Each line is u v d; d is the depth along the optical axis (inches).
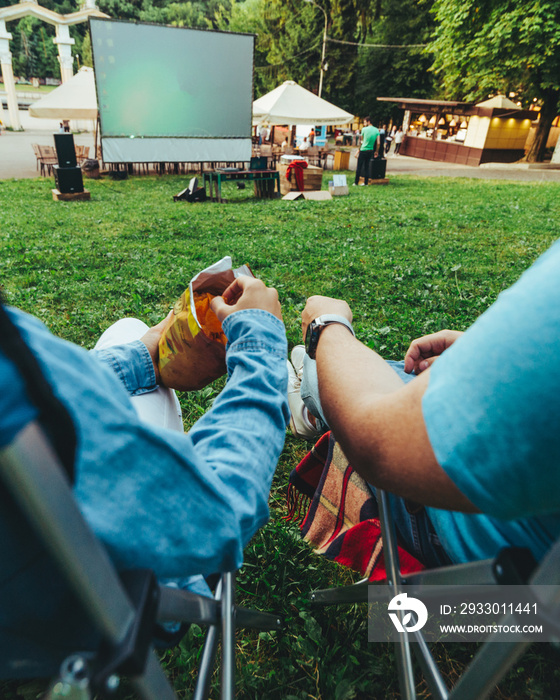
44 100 768.3
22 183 622.8
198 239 323.3
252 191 634.8
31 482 14.9
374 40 1665.8
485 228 359.9
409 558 47.5
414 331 163.2
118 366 50.0
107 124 654.5
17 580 19.6
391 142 1408.7
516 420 20.8
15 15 1263.5
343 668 59.2
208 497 24.3
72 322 168.1
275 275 228.7
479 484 22.4
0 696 55.9
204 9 2997.0
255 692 57.4
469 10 917.2
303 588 71.4
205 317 49.1
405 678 39.4
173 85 658.2
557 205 479.8
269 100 868.6
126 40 617.6
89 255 270.1
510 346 21.2
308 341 39.1
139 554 21.6
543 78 922.7
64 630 21.3
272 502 86.4
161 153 691.4
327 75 1748.3
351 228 359.3
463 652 60.6
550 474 21.0
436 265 247.0
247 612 51.9
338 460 55.2
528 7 838.5
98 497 19.8
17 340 15.4
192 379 50.2
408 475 25.4
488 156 1062.4
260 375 32.8
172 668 59.0
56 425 16.5
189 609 32.4
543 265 22.6
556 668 57.9
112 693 18.3
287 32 1798.7
